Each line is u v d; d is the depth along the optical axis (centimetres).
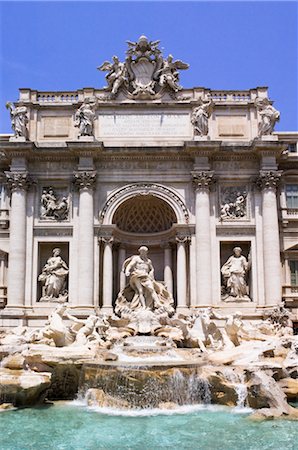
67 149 3778
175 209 3806
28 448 1678
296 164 4053
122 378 2341
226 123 3991
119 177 3856
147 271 3644
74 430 1903
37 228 3791
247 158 3872
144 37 4012
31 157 3834
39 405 2359
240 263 3766
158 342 2977
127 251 4081
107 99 3984
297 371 2569
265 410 2119
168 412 2214
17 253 3669
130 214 4012
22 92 4012
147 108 3991
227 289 3769
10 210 3844
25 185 3778
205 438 1788
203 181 3769
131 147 3769
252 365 2475
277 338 3062
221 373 2405
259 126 3869
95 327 3050
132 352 2752
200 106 3903
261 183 3803
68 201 3844
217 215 3828
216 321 3612
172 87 3991
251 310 3662
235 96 4072
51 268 3741
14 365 2550
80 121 3856
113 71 4022
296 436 1808
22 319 3566
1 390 2311
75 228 3788
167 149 3791
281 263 3888
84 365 2508
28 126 3941
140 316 3372
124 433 1861
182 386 2356
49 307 3669
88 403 2364
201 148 3744
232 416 2125
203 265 3656
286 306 3791
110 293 3688
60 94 4047
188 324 3150
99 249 3766
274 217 3725
